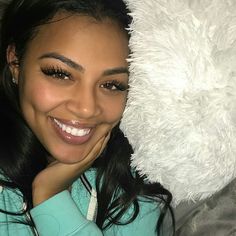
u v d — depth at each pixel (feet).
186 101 2.50
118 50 2.77
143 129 2.72
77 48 2.71
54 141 3.15
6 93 3.43
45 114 2.99
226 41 2.45
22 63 3.00
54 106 2.89
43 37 2.81
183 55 2.47
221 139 2.55
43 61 2.80
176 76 2.49
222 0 2.49
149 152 2.76
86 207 3.70
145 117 2.66
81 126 3.01
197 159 2.62
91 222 3.32
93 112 2.86
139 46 2.59
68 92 2.83
